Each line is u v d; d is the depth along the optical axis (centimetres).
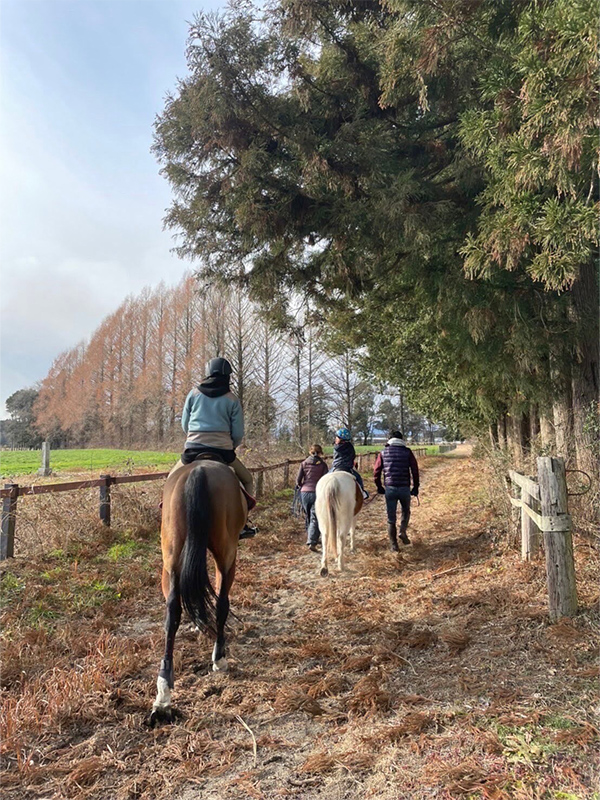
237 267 1002
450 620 523
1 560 741
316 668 438
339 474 784
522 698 348
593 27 401
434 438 8262
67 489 850
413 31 658
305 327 1246
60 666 448
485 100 652
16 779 306
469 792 266
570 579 466
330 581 722
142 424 6059
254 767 310
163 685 364
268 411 3416
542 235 489
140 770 312
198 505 384
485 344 783
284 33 805
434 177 825
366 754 308
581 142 429
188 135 848
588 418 702
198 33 765
